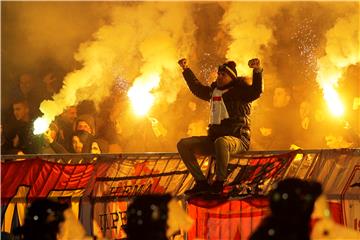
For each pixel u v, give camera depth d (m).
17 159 23.39
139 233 14.41
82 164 22.73
